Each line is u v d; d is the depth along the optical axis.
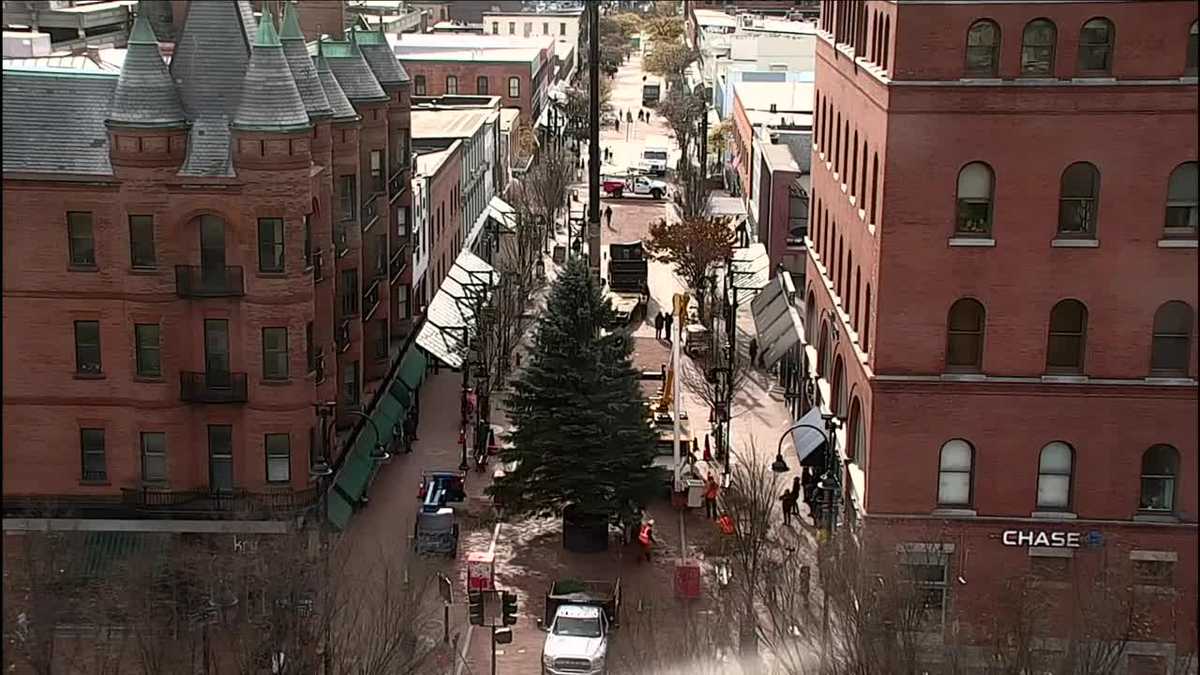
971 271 41.78
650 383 74.62
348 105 57.56
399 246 69.50
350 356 57.47
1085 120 40.50
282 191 46.53
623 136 180.38
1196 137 40.25
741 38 155.88
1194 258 41.06
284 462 48.62
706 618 41.22
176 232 46.66
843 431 50.47
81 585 41.34
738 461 54.19
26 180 45.91
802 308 72.88
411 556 50.69
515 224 104.50
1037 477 43.03
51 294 46.91
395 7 184.88
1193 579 42.69
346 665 37.38
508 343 74.56
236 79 46.59
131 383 47.59
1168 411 42.16
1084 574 39.72
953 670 33.81
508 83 141.00
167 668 36.78
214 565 39.28
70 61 59.44
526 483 52.53
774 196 83.56
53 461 48.06
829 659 35.75
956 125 40.81
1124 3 39.66
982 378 42.34
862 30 48.94
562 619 42.91
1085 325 42.00
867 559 37.72
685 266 87.12
